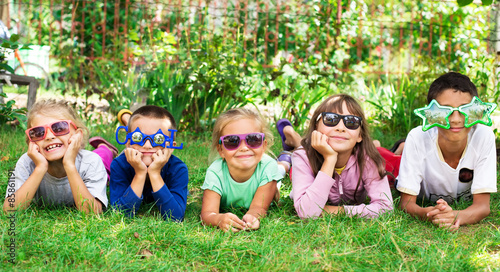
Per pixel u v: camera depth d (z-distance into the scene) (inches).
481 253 92.4
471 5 347.9
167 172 117.5
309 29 340.8
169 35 245.6
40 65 292.2
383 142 217.3
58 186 112.8
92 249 88.9
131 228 99.9
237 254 91.4
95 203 109.4
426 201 130.1
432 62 264.4
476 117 108.4
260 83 286.2
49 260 86.1
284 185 144.2
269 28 384.2
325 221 105.9
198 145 197.2
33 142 107.0
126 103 240.2
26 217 103.1
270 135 120.4
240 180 115.3
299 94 239.5
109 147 155.0
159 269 83.4
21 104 271.4
